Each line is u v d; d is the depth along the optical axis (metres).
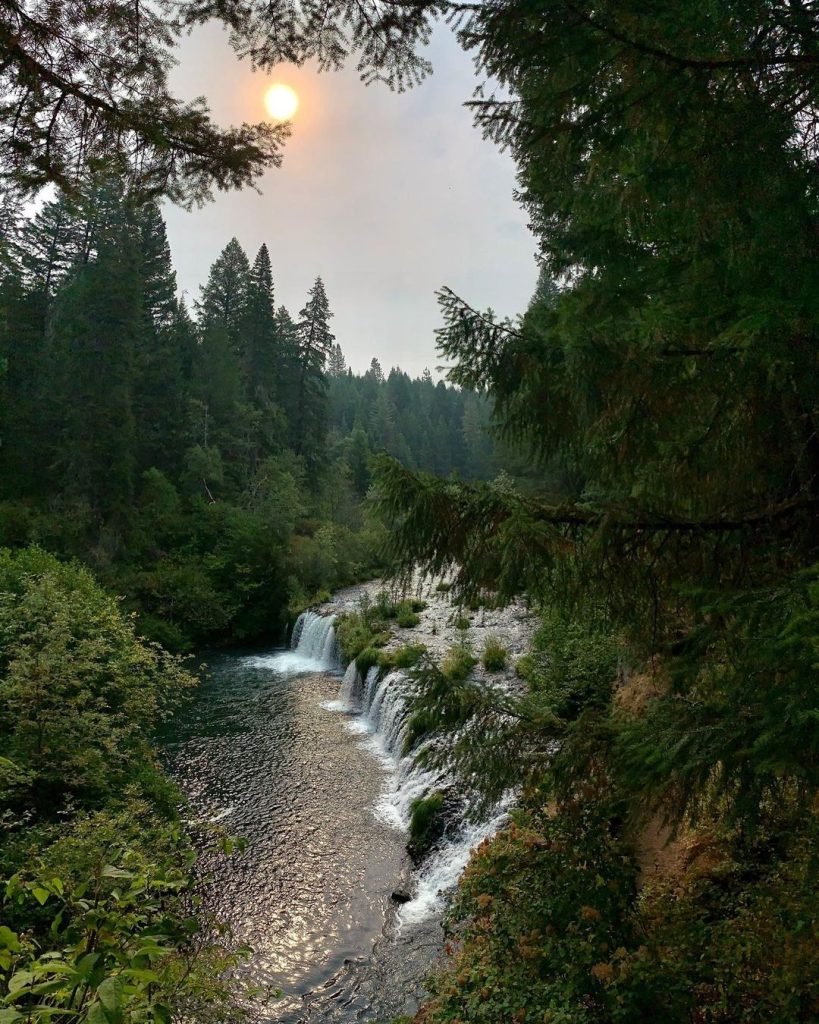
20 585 14.17
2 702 9.95
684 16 2.38
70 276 33.12
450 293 4.30
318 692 18.92
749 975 4.08
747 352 2.65
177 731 15.72
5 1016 1.53
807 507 3.28
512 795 10.27
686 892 5.14
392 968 8.05
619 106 2.87
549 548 3.29
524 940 5.24
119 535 25.62
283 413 41.31
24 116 3.62
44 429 27.75
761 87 2.72
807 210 2.73
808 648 2.19
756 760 2.40
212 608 25.92
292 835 11.05
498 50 2.93
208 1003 5.52
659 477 3.32
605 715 4.16
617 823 5.52
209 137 4.07
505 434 4.52
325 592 28.53
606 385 3.35
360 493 49.53
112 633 12.79
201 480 33.00
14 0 3.13
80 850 6.55
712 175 2.84
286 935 8.73
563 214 5.44
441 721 4.71
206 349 37.22
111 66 3.53
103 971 1.70
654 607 3.62
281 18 3.60
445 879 9.51
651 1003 4.18
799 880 4.08
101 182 4.21
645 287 4.32
